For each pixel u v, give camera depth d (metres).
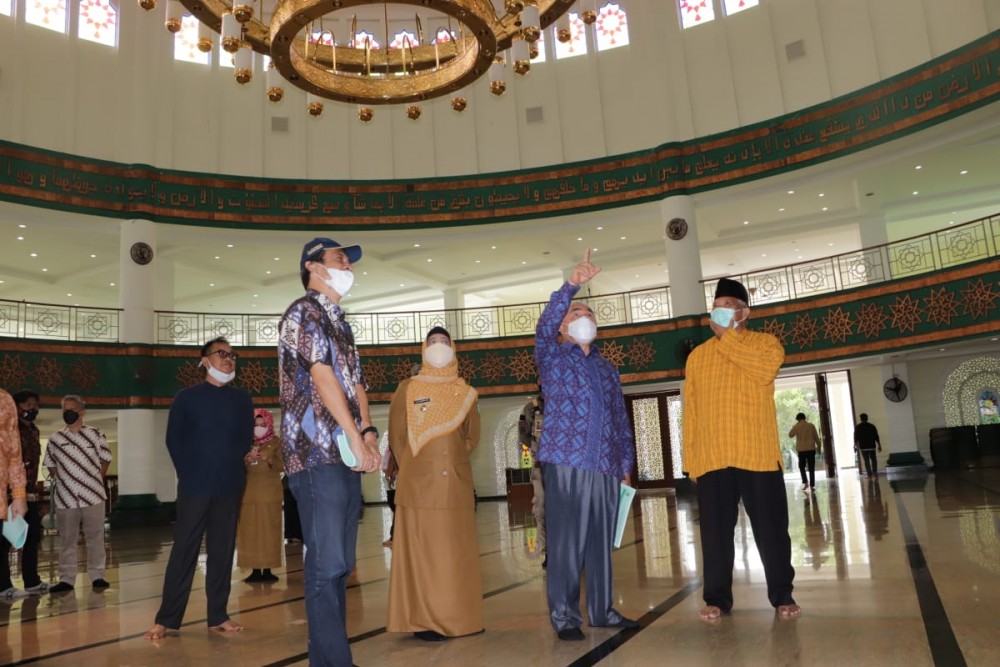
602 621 3.65
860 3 15.87
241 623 4.39
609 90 18.58
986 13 14.18
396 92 9.55
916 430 19.22
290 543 9.95
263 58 18.61
